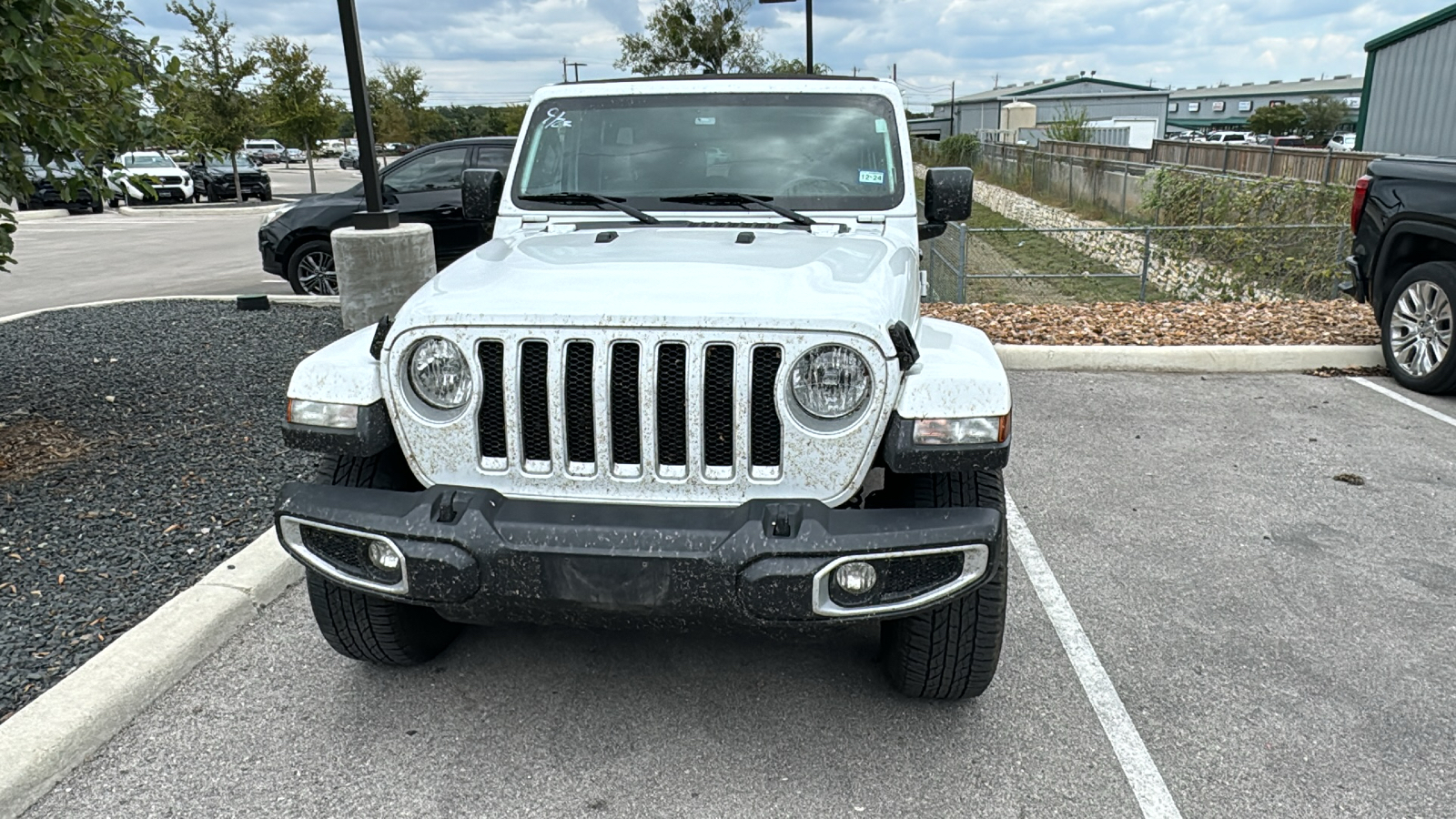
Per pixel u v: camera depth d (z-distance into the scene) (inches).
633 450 107.2
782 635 109.3
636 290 108.6
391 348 109.0
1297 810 109.0
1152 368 299.1
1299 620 150.9
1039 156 1226.0
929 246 508.1
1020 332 333.4
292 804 110.0
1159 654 141.4
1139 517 190.5
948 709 128.3
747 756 118.8
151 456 206.8
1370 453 224.2
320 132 1326.3
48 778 112.0
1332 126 3213.6
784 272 116.3
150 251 693.3
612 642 145.2
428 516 105.8
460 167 417.4
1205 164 853.2
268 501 183.2
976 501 110.8
